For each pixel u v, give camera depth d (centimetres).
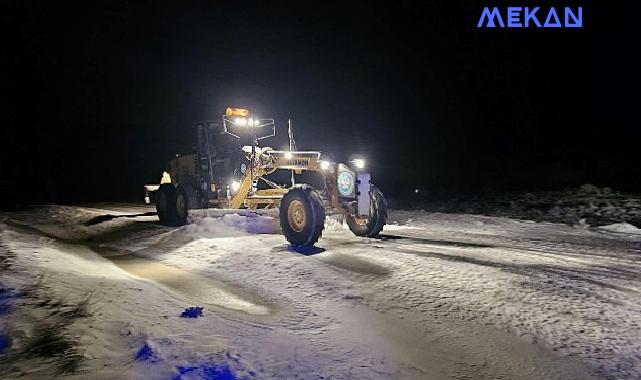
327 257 728
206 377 348
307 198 785
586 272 675
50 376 345
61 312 454
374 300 545
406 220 1238
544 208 1519
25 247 742
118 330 421
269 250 773
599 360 416
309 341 430
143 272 674
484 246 858
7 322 426
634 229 1103
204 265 706
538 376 389
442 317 500
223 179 1100
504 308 525
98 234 1008
